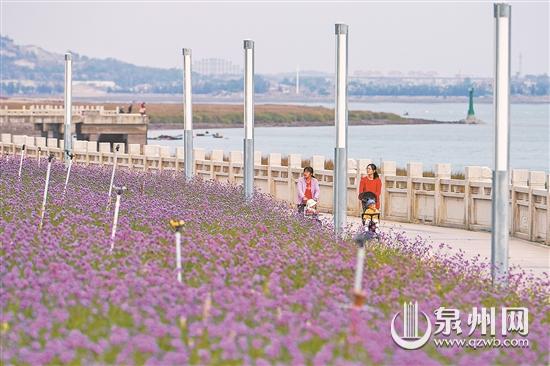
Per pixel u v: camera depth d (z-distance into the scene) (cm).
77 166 6100
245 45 4769
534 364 1972
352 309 1980
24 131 15312
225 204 4206
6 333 1884
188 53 5466
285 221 3772
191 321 1994
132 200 3903
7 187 4225
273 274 2347
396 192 5075
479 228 4625
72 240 2808
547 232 4159
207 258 2608
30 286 2188
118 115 14900
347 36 3872
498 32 2903
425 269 2812
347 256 2769
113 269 2327
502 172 2936
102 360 1747
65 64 6631
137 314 1933
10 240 2717
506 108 2923
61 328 1892
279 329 1942
